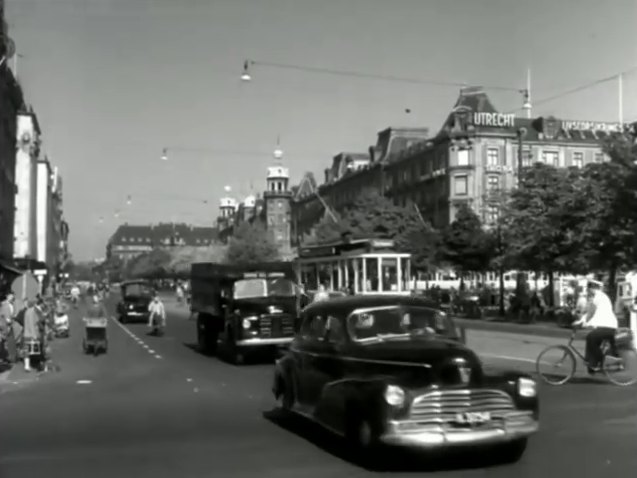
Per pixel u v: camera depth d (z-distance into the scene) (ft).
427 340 30.58
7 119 227.81
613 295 116.78
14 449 31.76
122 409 43.06
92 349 83.97
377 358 28.78
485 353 71.67
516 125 270.05
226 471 27.35
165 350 86.48
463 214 172.55
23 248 289.74
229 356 77.61
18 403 46.24
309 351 33.55
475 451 29.76
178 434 34.86
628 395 45.57
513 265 137.49
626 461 28.22
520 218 134.62
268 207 486.79
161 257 444.14
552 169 138.51
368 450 27.58
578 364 59.21
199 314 85.61
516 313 139.64
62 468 28.09
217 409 42.63
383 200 228.22
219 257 406.41
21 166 292.61
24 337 65.31
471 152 255.09
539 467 27.37
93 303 82.53
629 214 106.83
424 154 279.28
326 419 31.22
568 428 35.09
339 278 104.58
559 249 126.72
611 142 107.76
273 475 26.68
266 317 67.56
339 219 257.55
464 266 168.55
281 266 71.20
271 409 42.39
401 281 101.65
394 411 26.40
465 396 26.68
